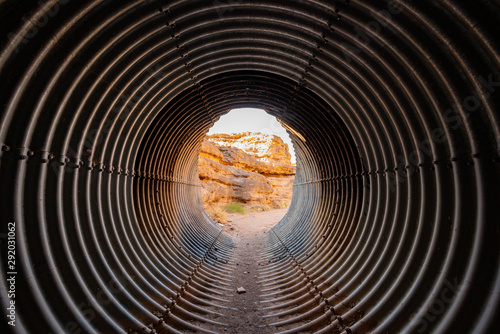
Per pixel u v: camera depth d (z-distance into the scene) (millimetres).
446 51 2701
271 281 6754
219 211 21078
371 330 3369
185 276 5953
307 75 5633
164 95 5496
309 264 6684
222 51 5336
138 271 4582
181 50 4734
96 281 3445
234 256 9664
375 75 3893
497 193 2467
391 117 4031
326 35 4109
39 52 2422
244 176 33469
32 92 2619
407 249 3701
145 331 3516
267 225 18344
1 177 2473
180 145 8930
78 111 3322
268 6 3859
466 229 2752
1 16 2100
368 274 4352
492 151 2488
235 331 4445
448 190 3076
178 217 9312
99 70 3447
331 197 7836
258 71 6715
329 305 4422
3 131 2350
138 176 5957
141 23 3561
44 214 2887
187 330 4137
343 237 6289
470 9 2215
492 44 2152
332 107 5828
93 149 3873
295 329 4156
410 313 3037
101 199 4301
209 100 7691
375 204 5027
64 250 3090
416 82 3316
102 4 2877
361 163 5602
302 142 10273
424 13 2574
